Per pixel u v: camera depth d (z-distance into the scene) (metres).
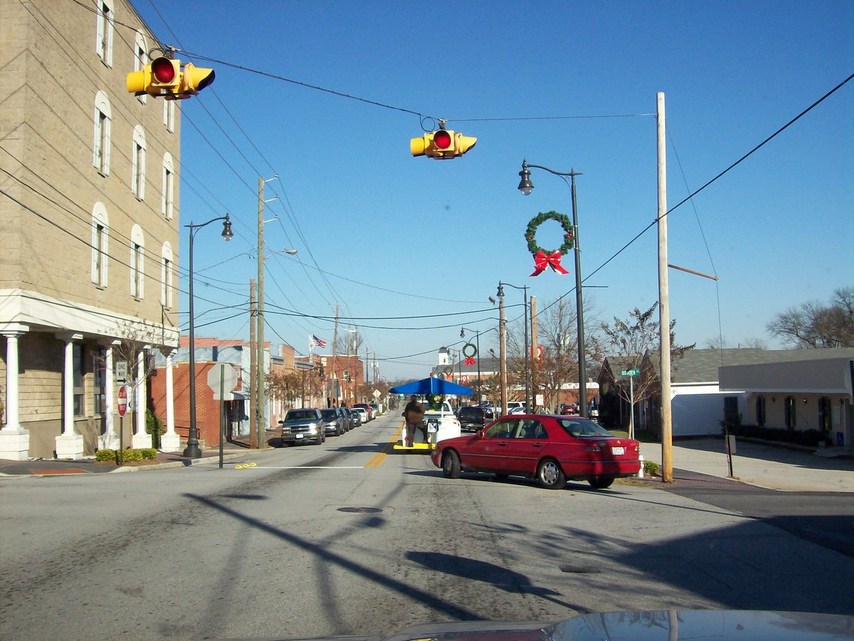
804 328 70.12
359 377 144.75
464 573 8.66
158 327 35.72
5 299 23.61
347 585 8.04
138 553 9.48
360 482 17.89
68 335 27.09
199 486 16.58
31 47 24.33
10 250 23.70
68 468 22.33
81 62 27.95
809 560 9.66
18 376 25.30
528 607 7.27
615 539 10.99
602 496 15.91
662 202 19.56
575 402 71.25
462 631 3.59
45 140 25.25
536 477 17.42
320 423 43.84
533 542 10.60
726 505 14.84
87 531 10.89
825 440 31.89
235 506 13.47
